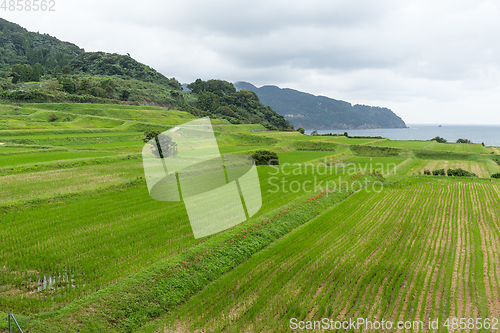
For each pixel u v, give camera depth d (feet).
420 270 44.37
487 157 211.82
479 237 59.41
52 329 27.71
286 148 271.49
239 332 29.99
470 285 40.37
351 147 270.26
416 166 183.93
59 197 74.95
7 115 315.99
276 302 35.14
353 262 46.29
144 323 31.48
